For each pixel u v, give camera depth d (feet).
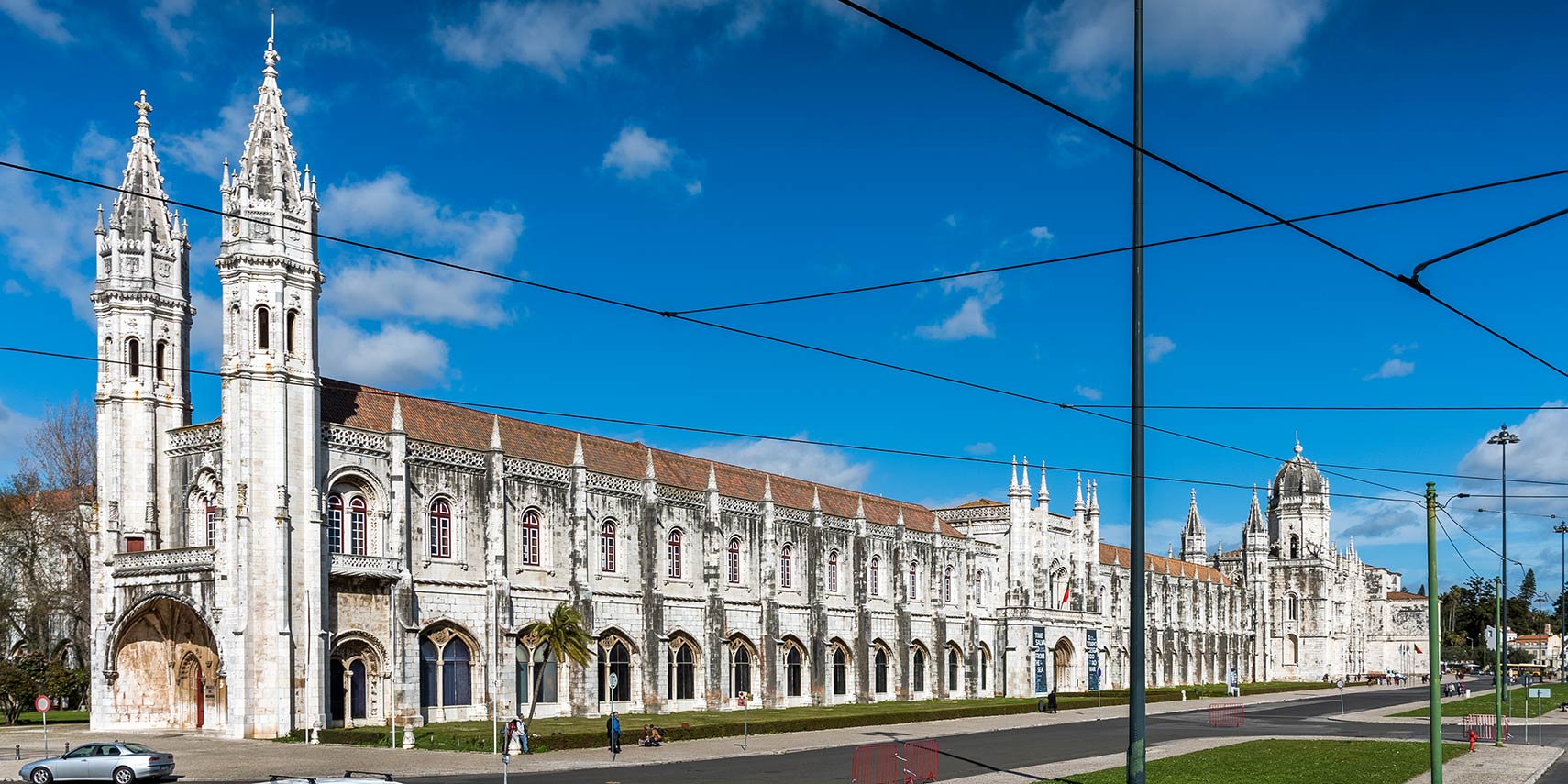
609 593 291.58
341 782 96.99
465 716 258.57
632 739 229.25
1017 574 442.50
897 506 429.79
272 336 232.12
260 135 239.30
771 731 261.03
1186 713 357.41
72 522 306.76
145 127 266.57
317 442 236.84
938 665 403.95
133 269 256.73
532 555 277.23
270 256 233.35
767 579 339.77
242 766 180.96
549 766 188.34
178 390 259.19
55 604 303.07
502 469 268.62
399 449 249.96
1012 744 234.17
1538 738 245.24
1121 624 522.06
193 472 248.73
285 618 224.74
